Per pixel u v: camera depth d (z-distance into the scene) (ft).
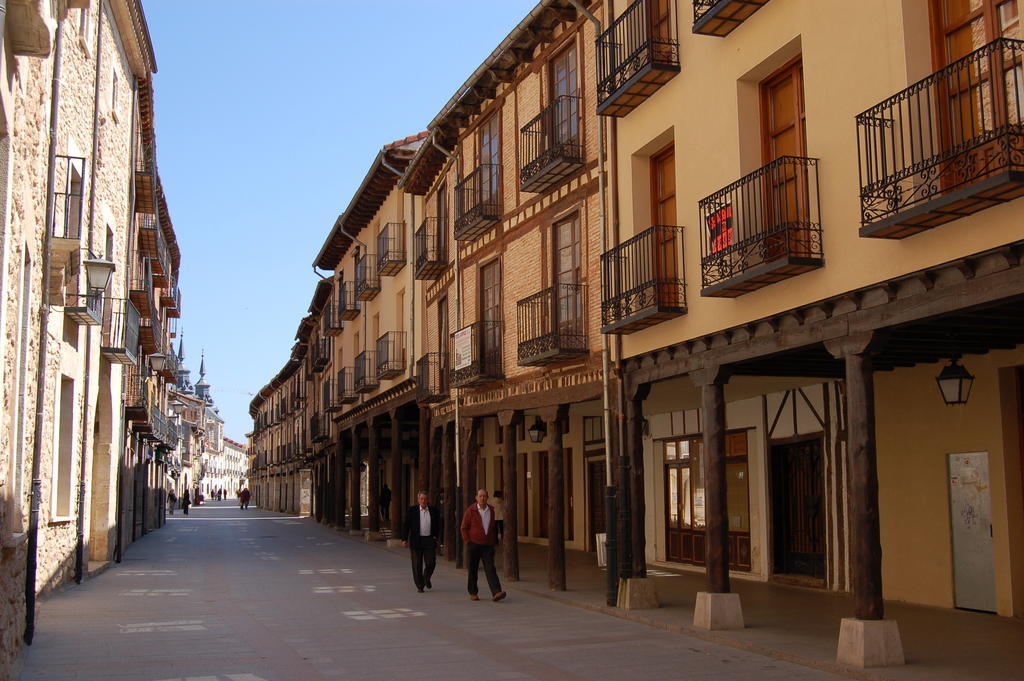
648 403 57.47
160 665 29.17
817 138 30.30
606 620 39.32
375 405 99.50
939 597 40.24
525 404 52.54
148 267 83.30
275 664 29.48
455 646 32.89
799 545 50.19
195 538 106.32
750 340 33.53
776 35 32.63
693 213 37.58
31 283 29.50
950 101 24.20
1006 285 23.16
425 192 78.95
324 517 148.97
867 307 27.78
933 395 40.91
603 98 43.19
